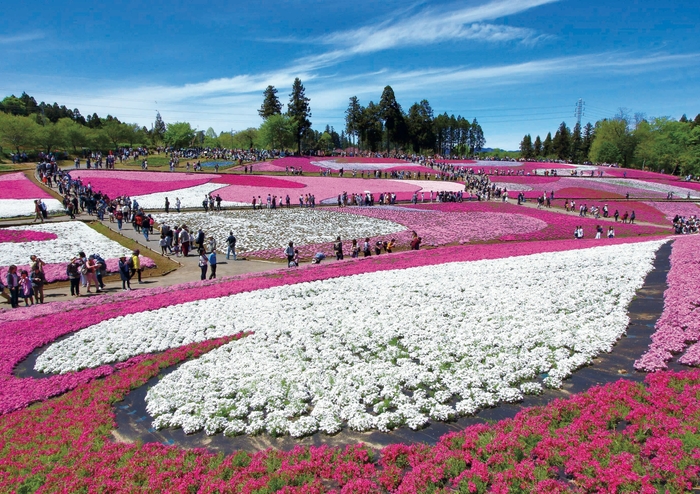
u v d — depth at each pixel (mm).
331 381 10828
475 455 7656
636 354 11383
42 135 86062
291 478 7562
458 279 19047
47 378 12273
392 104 125000
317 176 71312
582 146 152250
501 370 10664
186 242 28828
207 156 83750
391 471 7469
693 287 15477
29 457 8664
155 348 13977
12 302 19266
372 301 16734
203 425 9570
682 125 114750
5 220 34594
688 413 8039
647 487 6316
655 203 61781
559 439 7730
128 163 72438
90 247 29125
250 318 15688
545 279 18453
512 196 62750
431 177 75312
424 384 10578
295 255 25875
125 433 9555
